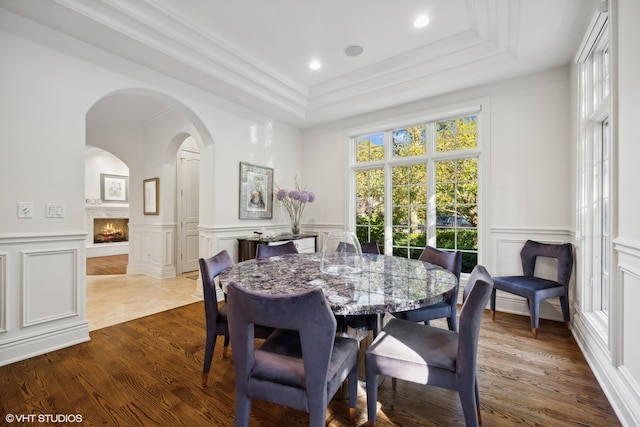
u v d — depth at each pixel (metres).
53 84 2.25
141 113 4.50
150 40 2.46
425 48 2.94
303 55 3.08
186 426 1.45
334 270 1.81
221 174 3.62
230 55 2.97
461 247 3.43
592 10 2.04
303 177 4.80
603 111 2.08
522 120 2.99
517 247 3.03
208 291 1.76
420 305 1.24
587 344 2.08
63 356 2.14
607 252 2.22
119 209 7.60
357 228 4.30
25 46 2.12
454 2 2.29
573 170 2.60
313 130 4.68
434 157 3.57
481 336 2.47
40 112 2.19
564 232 2.78
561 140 2.81
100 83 2.51
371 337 2.46
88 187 7.18
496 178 3.13
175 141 4.48
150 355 2.16
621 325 1.57
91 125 4.70
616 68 1.60
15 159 2.09
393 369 1.30
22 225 2.11
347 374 1.31
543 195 2.89
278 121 4.39
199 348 2.28
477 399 1.46
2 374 1.89
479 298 1.18
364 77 3.49
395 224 3.94
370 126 4.05
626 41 1.50
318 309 1.01
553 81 2.85
